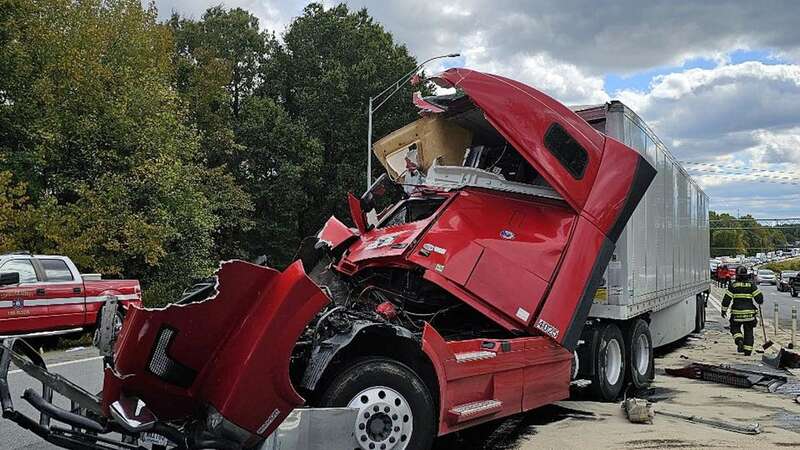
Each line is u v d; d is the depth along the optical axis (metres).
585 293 6.93
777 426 7.11
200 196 23.69
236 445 4.30
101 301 13.57
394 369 5.07
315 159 37.41
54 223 17.39
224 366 4.34
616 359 8.90
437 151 8.17
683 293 13.66
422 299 6.70
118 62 21.88
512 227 6.86
